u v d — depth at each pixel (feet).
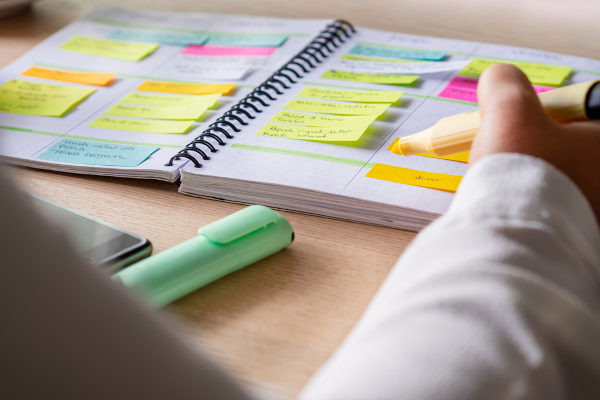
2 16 4.05
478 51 3.22
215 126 2.52
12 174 0.58
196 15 3.91
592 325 1.06
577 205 1.28
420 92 2.78
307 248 1.92
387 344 0.95
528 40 3.40
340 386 0.89
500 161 1.30
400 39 3.43
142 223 2.09
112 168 2.34
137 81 3.09
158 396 0.61
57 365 0.57
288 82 2.93
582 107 1.63
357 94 2.76
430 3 3.99
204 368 0.66
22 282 0.56
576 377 1.05
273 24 3.68
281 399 1.28
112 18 3.89
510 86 1.59
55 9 4.19
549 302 1.04
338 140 2.37
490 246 1.10
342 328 1.58
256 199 2.19
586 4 3.86
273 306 1.67
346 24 3.56
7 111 2.85
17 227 0.56
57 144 2.57
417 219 1.99
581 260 1.20
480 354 0.92
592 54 3.21
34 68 3.25
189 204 2.21
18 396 0.56
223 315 1.64
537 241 1.14
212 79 3.05
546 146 1.43
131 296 0.63
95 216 2.13
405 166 2.21
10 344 0.55
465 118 1.89
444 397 0.86
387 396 0.85
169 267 1.68
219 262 1.74
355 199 2.05
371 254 1.89
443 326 0.96
